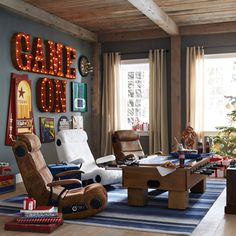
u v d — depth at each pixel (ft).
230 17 22.74
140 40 26.37
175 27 23.81
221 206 14.58
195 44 24.95
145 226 12.00
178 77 24.99
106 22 23.85
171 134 25.46
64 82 23.81
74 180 12.51
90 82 27.25
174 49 25.03
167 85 25.79
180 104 25.14
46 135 22.20
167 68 25.75
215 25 24.02
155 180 14.24
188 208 14.25
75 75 25.07
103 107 26.99
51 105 22.47
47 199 12.84
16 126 19.71
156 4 19.57
